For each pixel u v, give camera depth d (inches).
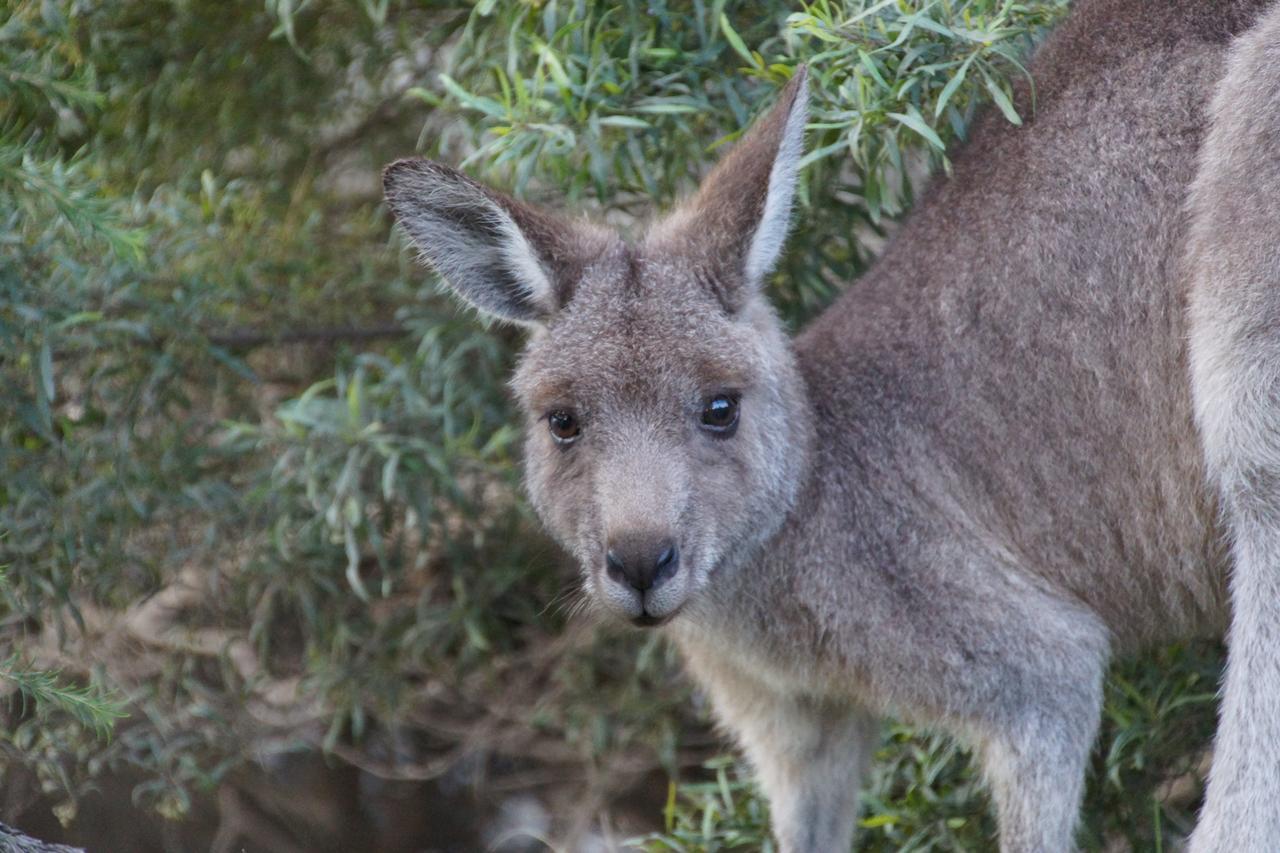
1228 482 328.5
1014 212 355.3
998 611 346.3
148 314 443.5
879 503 351.3
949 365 357.4
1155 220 346.9
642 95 401.7
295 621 510.3
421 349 456.1
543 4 401.7
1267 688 319.3
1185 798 401.4
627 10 398.9
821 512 352.2
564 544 348.5
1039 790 342.6
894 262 372.2
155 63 493.7
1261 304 322.7
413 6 488.4
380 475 454.9
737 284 344.8
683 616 356.8
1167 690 387.2
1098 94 354.6
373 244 502.0
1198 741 389.7
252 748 475.5
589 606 368.8
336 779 529.7
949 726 353.4
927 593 347.3
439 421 459.2
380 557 438.3
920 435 355.9
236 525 465.7
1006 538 357.1
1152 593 364.5
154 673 479.8
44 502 425.4
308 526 446.9
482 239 351.9
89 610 474.6
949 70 358.9
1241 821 316.5
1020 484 355.9
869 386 360.5
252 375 451.8
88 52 470.9
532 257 345.4
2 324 394.6
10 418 425.1
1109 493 354.9
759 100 393.1
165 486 452.8
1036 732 343.0
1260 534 324.2
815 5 362.6
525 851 523.2
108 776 493.7
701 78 407.8
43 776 429.4
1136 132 350.0
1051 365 352.2
